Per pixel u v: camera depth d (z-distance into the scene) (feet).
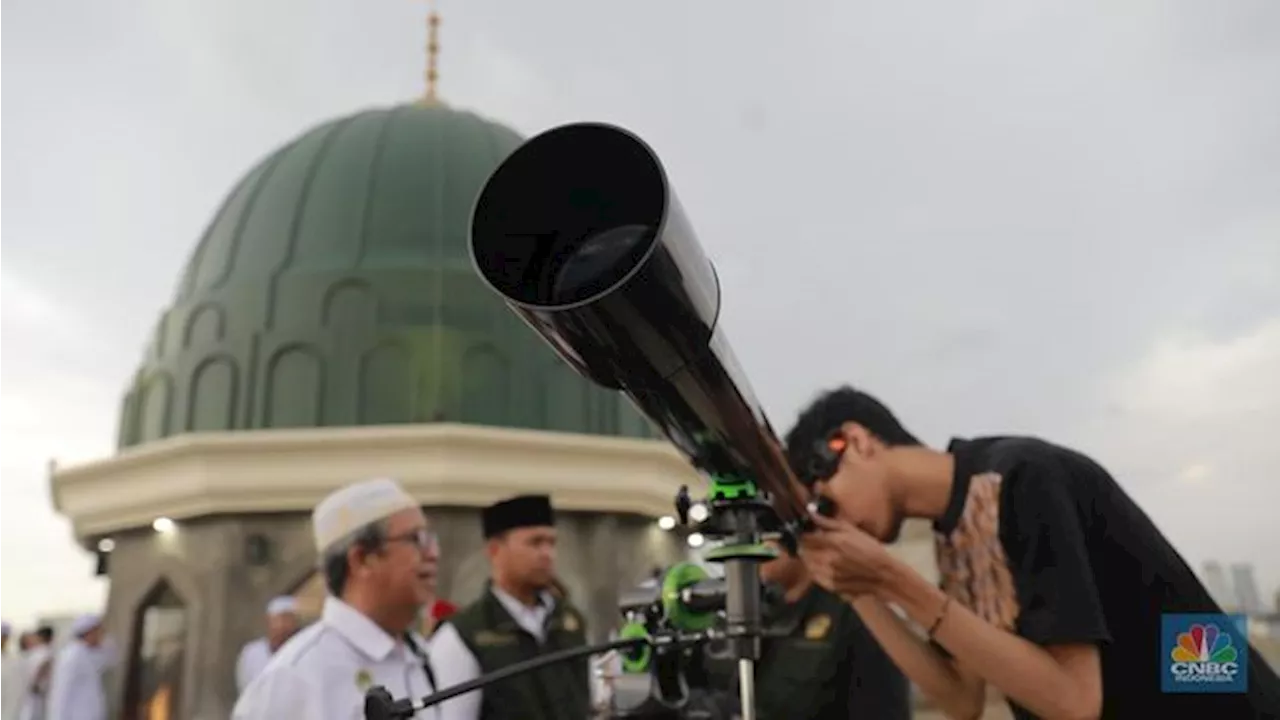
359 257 56.44
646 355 4.19
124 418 59.62
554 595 15.19
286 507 48.14
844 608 12.68
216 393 54.49
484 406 52.65
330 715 10.98
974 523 10.30
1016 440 10.26
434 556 12.50
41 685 43.93
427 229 57.57
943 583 10.65
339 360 53.36
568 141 4.21
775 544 8.46
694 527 5.67
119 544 52.70
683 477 53.47
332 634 11.60
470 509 47.34
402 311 54.34
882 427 11.86
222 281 58.34
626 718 8.93
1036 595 9.16
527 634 13.96
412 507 12.32
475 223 4.13
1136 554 9.53
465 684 5.69
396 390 52.29
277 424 52.75
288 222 58.75
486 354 54.08
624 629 8.89
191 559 49.06
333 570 11.89
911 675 10.52
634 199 4.13
